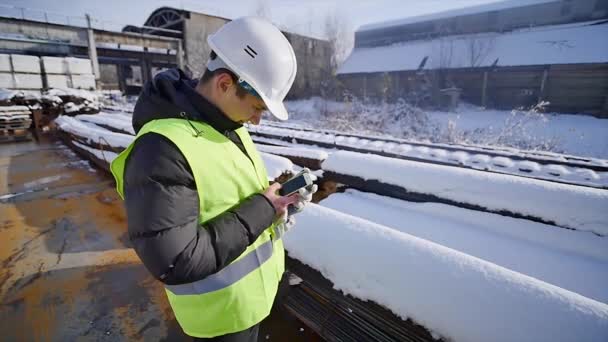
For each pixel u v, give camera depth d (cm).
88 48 1847
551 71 1855
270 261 103
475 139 831
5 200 368
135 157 74
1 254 254
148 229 70
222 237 77
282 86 90
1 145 698
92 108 985
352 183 270
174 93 85
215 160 81
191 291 88
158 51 2716
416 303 111
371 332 127
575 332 86
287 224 111
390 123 1241
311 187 102
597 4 2038
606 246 164
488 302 99
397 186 242
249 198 89
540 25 2242
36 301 198
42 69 1330
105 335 172
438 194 221
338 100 2433
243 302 93
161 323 181
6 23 1580
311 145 450
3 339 170
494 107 2062
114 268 233
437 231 201
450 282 108
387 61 2602
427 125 1177
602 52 1753
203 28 2684
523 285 100
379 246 130
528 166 284
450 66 2222
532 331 90
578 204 175
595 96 1730
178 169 73
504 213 197
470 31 2502
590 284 147
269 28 90
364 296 126
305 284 156
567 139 1091
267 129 532
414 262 119
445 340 104
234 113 88
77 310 191
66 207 347
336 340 138
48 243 270
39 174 471
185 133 78
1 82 1227
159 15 2816
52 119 928
